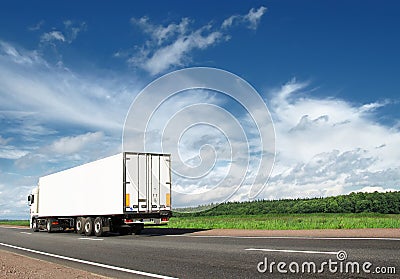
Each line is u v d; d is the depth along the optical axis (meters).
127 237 20.47
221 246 13.32
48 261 12.13
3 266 10.73
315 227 21.53
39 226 29.59
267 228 22.95
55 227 27.66
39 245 17.91
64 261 12.11
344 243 12.37
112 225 21.58
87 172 22.98
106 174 21.34
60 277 8.89
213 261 10.27
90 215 22.55
